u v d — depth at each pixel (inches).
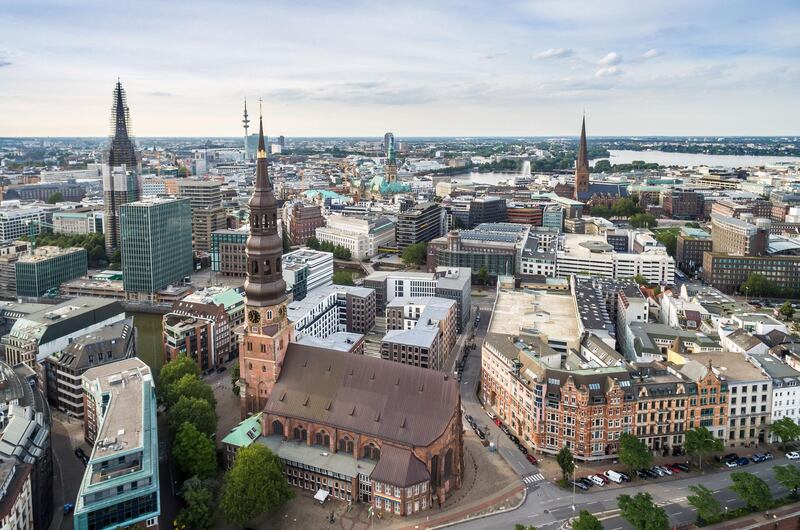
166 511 6894.7
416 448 6958.7
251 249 7736.2
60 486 7460.6
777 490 7204.7
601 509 6899.6
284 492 6806.1
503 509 6929.1
